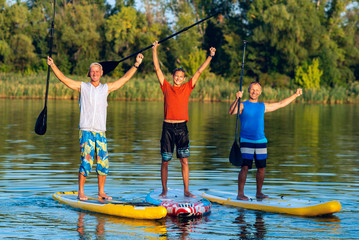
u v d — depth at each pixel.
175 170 13.14
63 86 53.34
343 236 7.59
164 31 81.56
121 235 7.64
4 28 80.81
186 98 9.79
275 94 57.03
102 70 10.18
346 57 79.50
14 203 9.44
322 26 76.00
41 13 82.69
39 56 80.06
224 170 13.11
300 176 12.36
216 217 8.84
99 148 9.62
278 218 8.73
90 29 80.56
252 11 78.50
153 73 78.00
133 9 80.31
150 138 20.28
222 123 28.44
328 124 28.98
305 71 69.56
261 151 9.89
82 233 7.71
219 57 80.75
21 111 34.62
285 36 73.50
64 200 9.55
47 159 14.62
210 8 86.50
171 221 8.59
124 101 52.09
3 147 17.23
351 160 15.05
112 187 10.89
